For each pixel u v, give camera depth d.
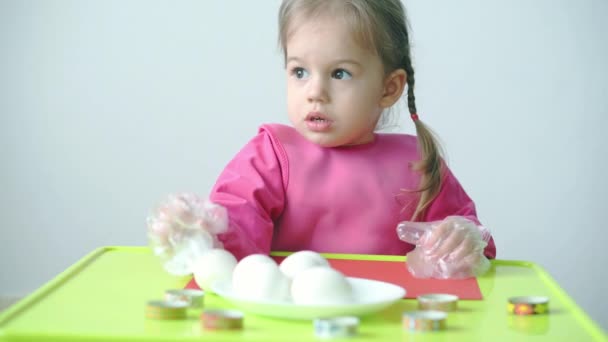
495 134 2.55
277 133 1.41
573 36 2.53
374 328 0.78
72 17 2.60
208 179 2.60
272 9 2.57
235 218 1.24
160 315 0.80
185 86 2.59
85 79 2.61
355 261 1.17
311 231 1.38
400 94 1.43
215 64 2.59
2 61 2.61
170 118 2.60
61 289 0.93
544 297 0.91
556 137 2.55
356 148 1.42
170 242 1.01
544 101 2.54
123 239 2.62
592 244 2.57
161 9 2.59
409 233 1.19
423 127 1.46
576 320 0.83
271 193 1.36
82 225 2.63
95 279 0.99
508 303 0.86
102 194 2.62
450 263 1.06
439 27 2.54
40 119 2.62
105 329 0.76
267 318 0.81
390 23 1.39
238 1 2.57
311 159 1.39
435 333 0.77
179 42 2.59
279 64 2.57
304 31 1.30
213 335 0.74
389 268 1.12
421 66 2.55
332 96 1.32
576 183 2.56
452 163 2.56
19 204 2.63
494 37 2.54
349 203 1.38
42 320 0.79
